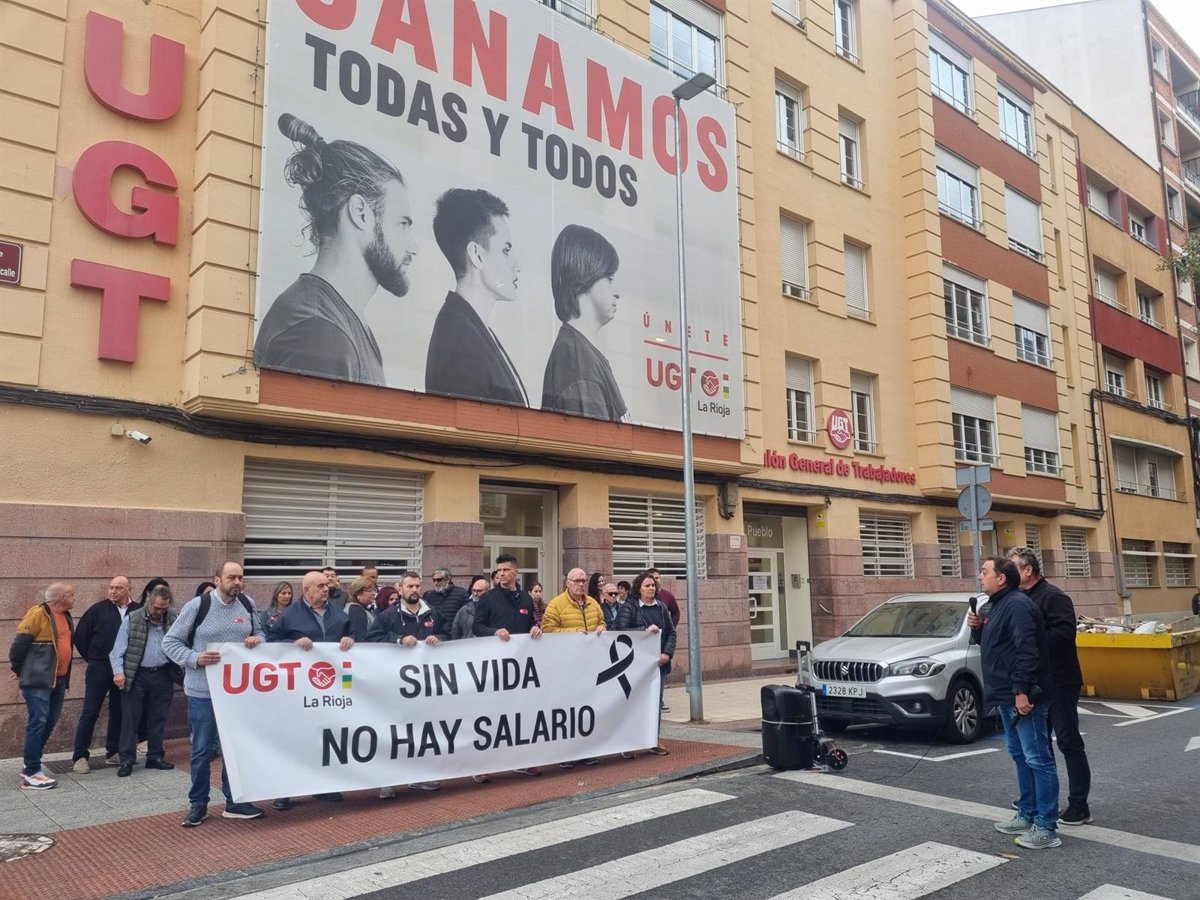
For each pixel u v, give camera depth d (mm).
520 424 12109
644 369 13812
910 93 20922
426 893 4977
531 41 12938
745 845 5801
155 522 9430
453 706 7285
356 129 10844
